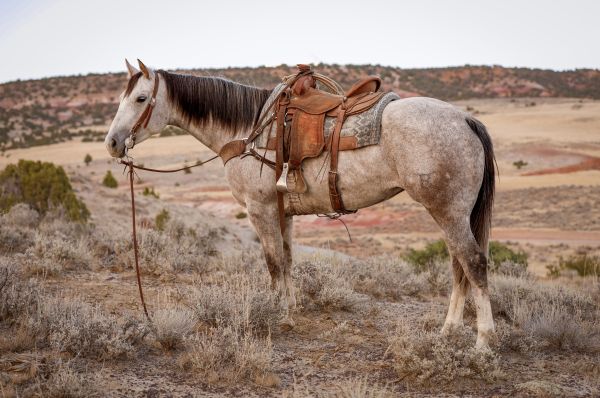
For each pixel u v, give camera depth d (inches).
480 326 191.3
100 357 193.2
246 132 232.4
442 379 181.0
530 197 1968.5
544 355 211.6
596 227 1457.9
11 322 215.2
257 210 223.9
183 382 179.3
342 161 198.4
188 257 374.9
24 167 728.3
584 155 3034.0
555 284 385.4
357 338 226.2
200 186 2800.2
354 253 1109.1
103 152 4284.0
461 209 188.1
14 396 159.2
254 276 305.7
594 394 172.2
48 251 338.6
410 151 186.4
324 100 207.9
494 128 4242.1
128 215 815.1
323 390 176.1
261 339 219.3
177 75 237.3
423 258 599.5
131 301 267.0
